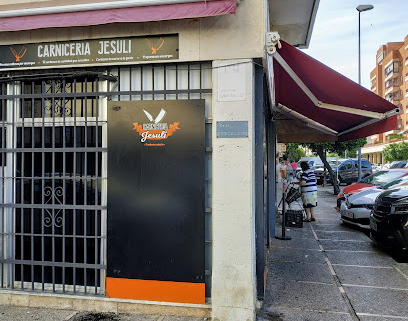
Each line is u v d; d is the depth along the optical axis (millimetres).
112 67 4457
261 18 3984
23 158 4621
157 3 3809
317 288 4988
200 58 4090
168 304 4133
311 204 9891
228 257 3990
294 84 5508
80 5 3930
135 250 4211
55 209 4547
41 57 4457
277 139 10125
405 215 6207
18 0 4453
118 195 4262
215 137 4051
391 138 62562
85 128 4422
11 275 4652
